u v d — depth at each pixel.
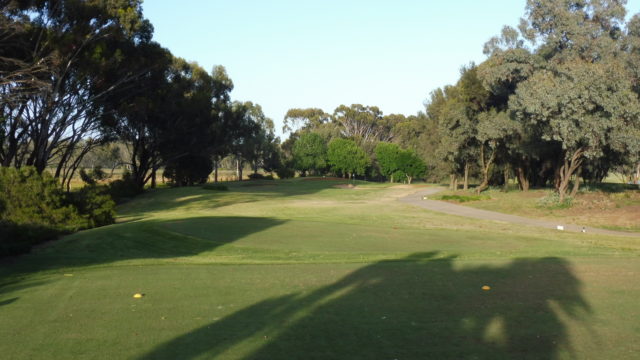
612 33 33.06
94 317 6.30
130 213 33.66
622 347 5.09
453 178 58.84
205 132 55.12
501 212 32.66
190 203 40.34
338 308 6.79
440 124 47.50
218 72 66.00
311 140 102.12
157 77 40.31
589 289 7.99
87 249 14.02
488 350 5.02
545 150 37.06
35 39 29.30
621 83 27.95
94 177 55.03
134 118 46.56
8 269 10.59
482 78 36.94
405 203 40.34
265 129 103.31
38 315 6.41
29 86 28.17
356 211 33.88
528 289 8.04
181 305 6.96
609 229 23.80
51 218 18.98
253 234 17.44
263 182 73.81
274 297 7.49
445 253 13.79
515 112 34.81
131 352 4.95
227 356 4.83
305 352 4.96
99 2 32.56
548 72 31.27
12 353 4.91
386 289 8.09
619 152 33.41
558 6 32.19
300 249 14.52
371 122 127.12
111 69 33.44
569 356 4.84
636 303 7.00
